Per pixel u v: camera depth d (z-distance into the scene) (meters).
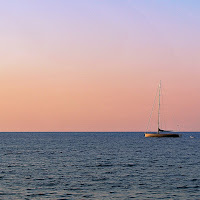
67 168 53.78
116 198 33.81
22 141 162.38
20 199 33.22
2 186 38.94
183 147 110.81
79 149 99.12
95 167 55.09
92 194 35.38
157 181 42.34
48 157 72.19
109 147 109.56
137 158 70.50
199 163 61.12
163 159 68.50
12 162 62.09
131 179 43.66
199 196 34.69
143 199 33.47
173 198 33.91
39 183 40.81
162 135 179.38
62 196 34.50
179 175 46.81
